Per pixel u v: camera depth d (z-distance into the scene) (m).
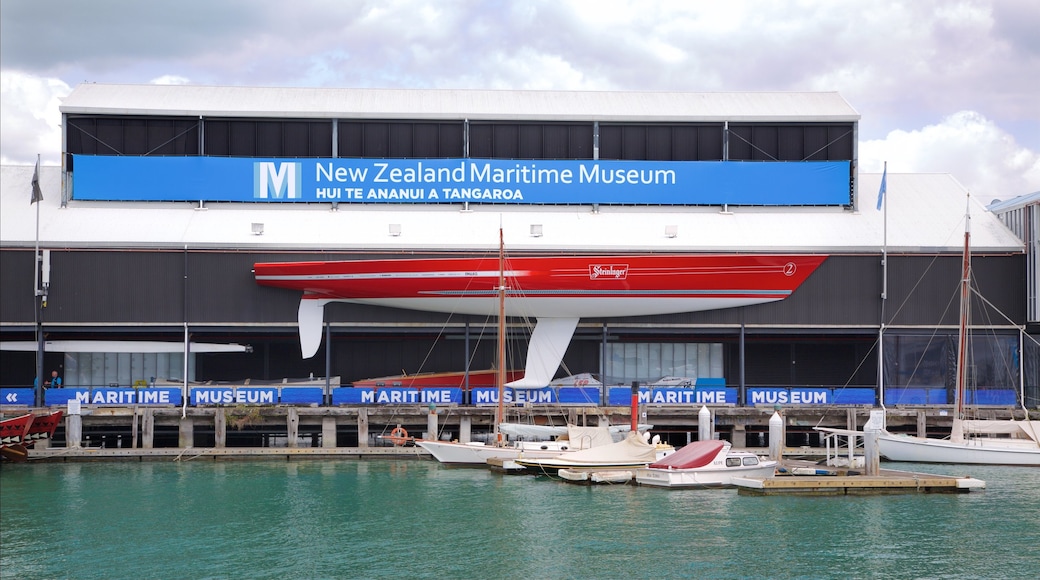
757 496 40.94
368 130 58.41
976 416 50.16
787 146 59.72
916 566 31.78
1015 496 40.84
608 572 31.25
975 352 53.78
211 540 34.69
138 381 53.78
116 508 38.78
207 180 56.81
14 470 46.09
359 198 57.16
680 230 55.12
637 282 51.47
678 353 57.38
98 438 55.41
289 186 56.97
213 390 50.09
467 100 60.97
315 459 48.75
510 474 45.19
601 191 57.69
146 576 31.16
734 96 62.41
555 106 60.22
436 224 55.41
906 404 51.78
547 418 51.00
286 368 58.34
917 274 53.34
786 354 58.62
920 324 53.16
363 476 44.62
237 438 56.22
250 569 31.77
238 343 57.19
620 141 59.28
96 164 56.59
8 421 45.88
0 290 51.41
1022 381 52.72
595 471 43.91
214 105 58.88
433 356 58.12
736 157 59.56
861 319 53.09
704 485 42.50
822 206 58.06
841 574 31.05
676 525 36.25
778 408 47.91
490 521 36.84
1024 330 53.25
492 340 57.94
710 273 51.44
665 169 57.84
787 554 32.91
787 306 53.00
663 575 30.98
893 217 56.88
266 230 54.12
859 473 43.75
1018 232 54.59
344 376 58.19
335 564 32.12
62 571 31.67
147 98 59.72
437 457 47.19
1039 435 47.69
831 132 59.75
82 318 51.62
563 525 36.25
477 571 31.44
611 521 36.72
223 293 52.06
